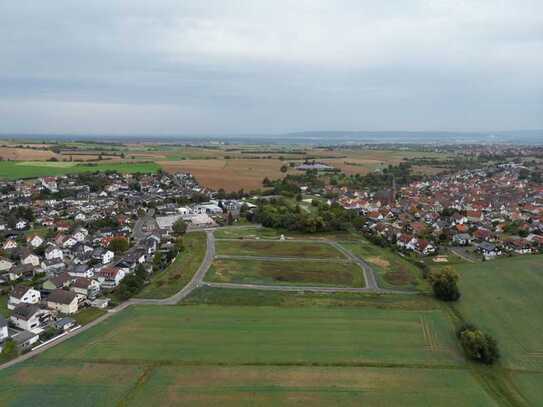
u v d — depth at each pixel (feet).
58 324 241.35
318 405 170.30
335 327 248.32
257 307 280.31
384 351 218.79
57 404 169.78
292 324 252.21
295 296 302.86
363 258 408.05
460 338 227.20
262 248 444.14
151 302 288.71
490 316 268.21
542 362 210.59
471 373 198.18
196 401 172.04
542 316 269.03
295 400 173.68
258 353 214.90
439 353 217.15
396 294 309.42
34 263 373.81
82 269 345.92
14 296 279.90
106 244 435.94
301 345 224.74
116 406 168.35
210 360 207.00
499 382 191.11
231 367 200.44
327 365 203.41
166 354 212.84
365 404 171.53
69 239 442.09
